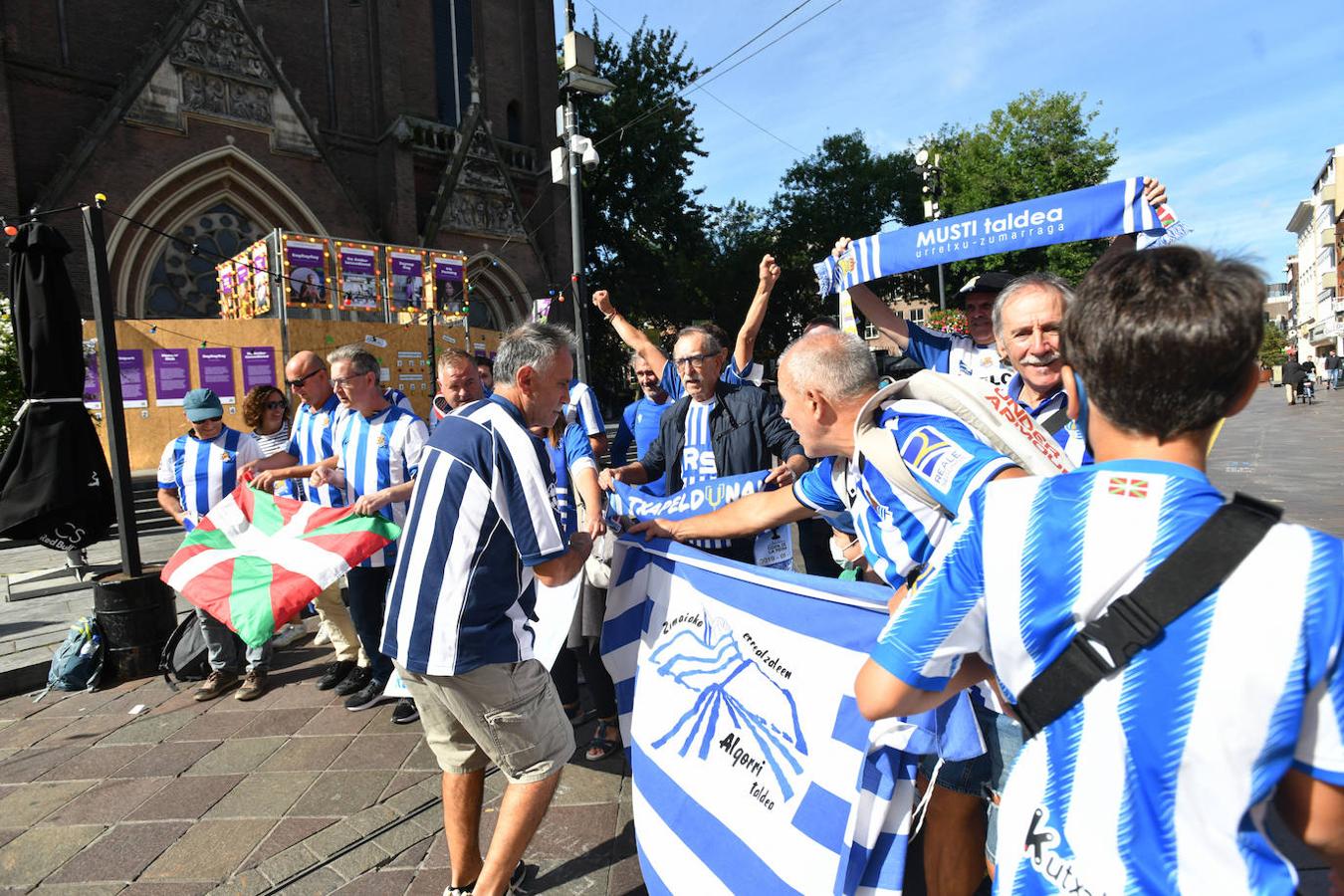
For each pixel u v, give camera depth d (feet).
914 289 107.45
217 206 59.31
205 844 8.81
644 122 89.97
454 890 7.52
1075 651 3.01
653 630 8.16
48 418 17.33
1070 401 5.25
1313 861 7.31
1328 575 2.58
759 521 7.36
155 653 14.74
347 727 12.05
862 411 5.37
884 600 6.30
